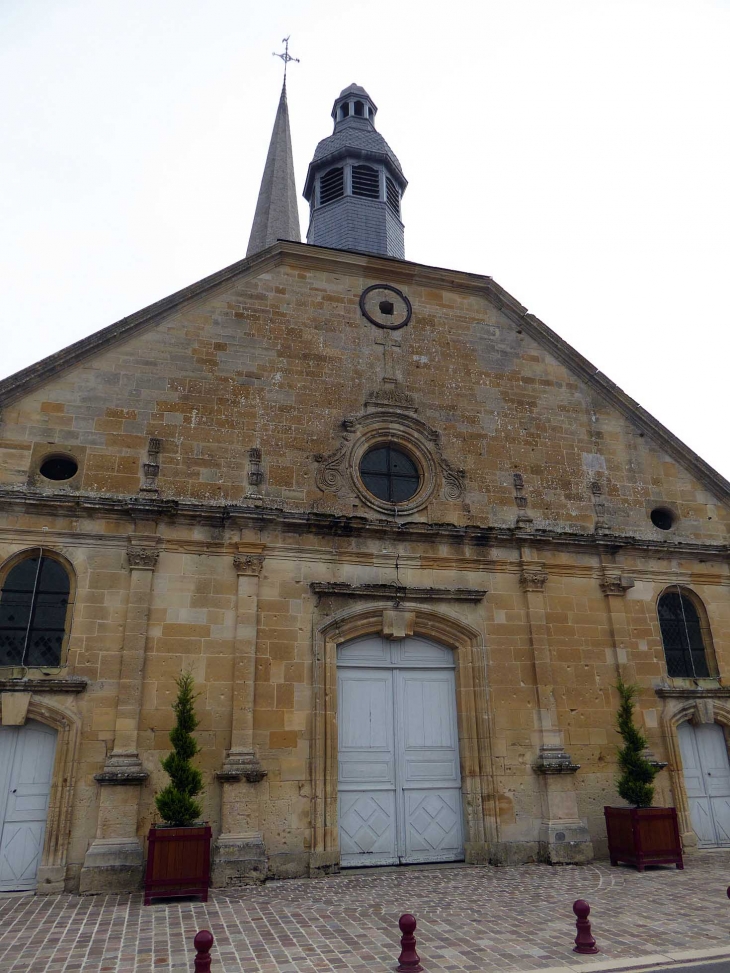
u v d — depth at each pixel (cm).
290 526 1327
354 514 1397
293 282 1552
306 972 679
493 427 1565
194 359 1417
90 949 767
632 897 991
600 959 707
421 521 1421
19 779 1095
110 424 1320
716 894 1004
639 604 1502
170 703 1169
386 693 1323
